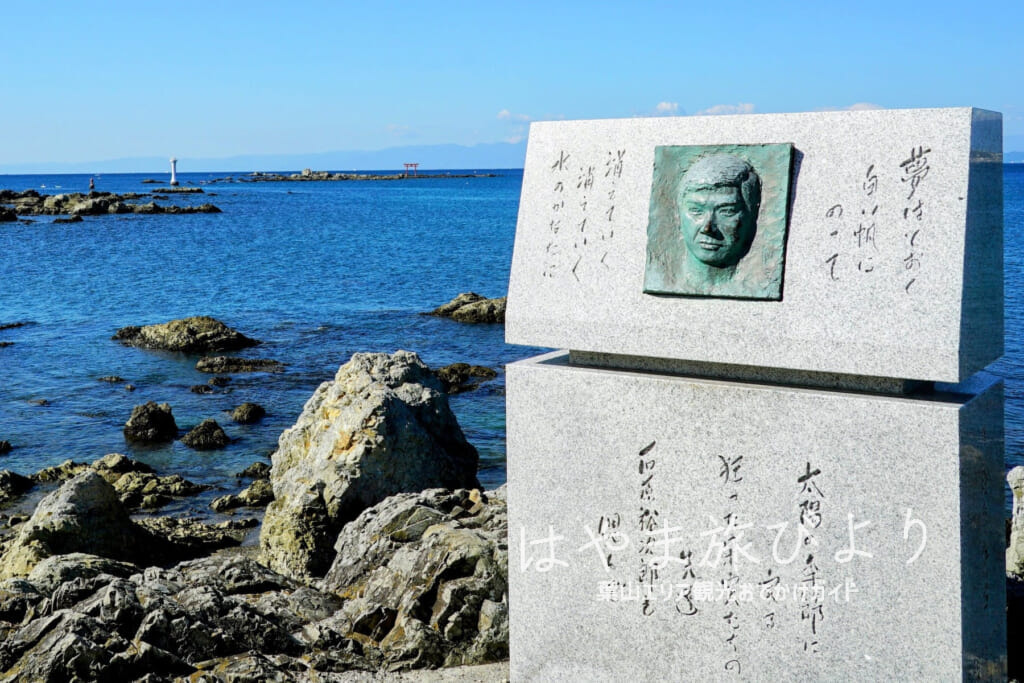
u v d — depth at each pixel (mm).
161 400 23891
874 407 5254
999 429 5844
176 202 110438
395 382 16062
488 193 144750
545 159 6355
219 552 14266
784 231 5512
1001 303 5988
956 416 5035
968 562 5270
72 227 73562
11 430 21391
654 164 5941
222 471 18766
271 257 55344
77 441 20641
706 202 5582
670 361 6008
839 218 5414
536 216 6336
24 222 76000
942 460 5094
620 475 6059
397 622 7688
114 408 23141
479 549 7824
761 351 5574
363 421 13898
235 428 21516
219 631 7113
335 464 13625
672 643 6004
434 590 7758
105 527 13297
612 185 6109
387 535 9102
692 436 5797
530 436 6348
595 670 6289
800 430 5473
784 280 5527
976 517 5398
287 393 24422
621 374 6023
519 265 6355
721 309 5691
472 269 50094
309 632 7531
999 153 5809
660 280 5859
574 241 6191
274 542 13039
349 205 108812
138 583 7945
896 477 5230
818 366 5422
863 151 5398
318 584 9375
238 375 26328
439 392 16078
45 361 28125
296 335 32156
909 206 5258
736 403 5641
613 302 6023
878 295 5285
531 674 6531
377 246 61719
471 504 10102
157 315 36375
